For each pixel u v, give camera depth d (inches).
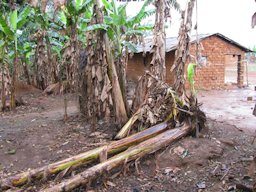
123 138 177.9
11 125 265.0
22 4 354.0
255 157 146.0
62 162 152.3
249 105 385.4
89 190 143.9
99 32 214.8
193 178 153.9
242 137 207.8
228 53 609.9
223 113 323.0
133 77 688.4
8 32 326.0
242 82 633.6
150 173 159.8
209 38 581.0
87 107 235.6
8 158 179.8
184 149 172.6
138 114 189.6
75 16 295.3
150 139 171.5
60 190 135.0
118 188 147.2
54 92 461.1
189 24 195.2
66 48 309.4
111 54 213.5
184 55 197.6
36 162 173.6
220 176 152.7
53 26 427.8
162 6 199.9
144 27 334.3
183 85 197.8
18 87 482.0
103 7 255.8
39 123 260.1
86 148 184.9
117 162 153.4
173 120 187.6
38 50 511.8
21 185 144.4
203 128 198.5
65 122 247.0
